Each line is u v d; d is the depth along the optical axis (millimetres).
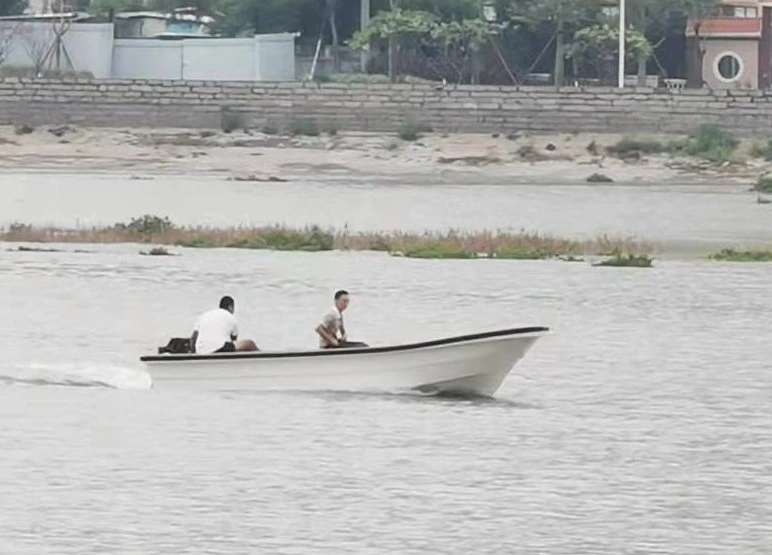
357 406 143375
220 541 108188
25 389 151875
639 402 153125
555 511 116188
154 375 148000
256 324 194875
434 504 117125
